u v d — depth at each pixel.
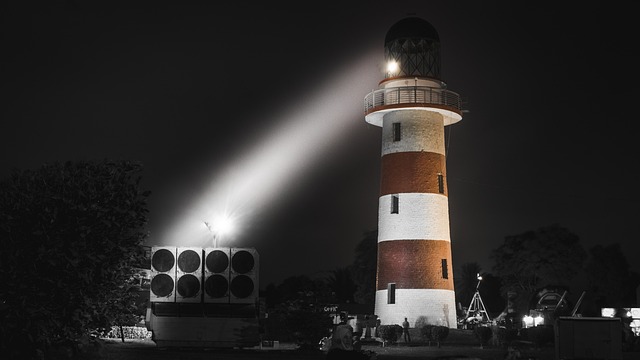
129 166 26.16
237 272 31.33
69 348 25.09
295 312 37.72
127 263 26.12
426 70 58.78
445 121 60.66
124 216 25.75
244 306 31.97
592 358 30.52
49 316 23.86
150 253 31.00
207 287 31.14
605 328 30.61
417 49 58.91
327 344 30.02
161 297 30.89
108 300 25.73
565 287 94.88
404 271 56.16
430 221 56.62
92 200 25.12
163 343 31.30
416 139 57.53
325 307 38.22
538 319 67.12
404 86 57.91
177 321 31.41
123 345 33.62
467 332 54.78
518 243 106.00
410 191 56.94
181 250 31.14
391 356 36.81
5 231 23.92
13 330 23.59
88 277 24.50
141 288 28.33
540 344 47.56
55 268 24.16
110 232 25.39
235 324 31.73
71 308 24.50
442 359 20.09
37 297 23.80
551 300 73.88
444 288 56.31
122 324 27.08
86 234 24.56
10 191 24.36
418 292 55.69
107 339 39.31
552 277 103.94
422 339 52.97
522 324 69.12
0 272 23.41
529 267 104.06
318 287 38.50
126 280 26.41
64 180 25.12
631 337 49.50
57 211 24.42
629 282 108.94
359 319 56.22
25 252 23.88
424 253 56.16
